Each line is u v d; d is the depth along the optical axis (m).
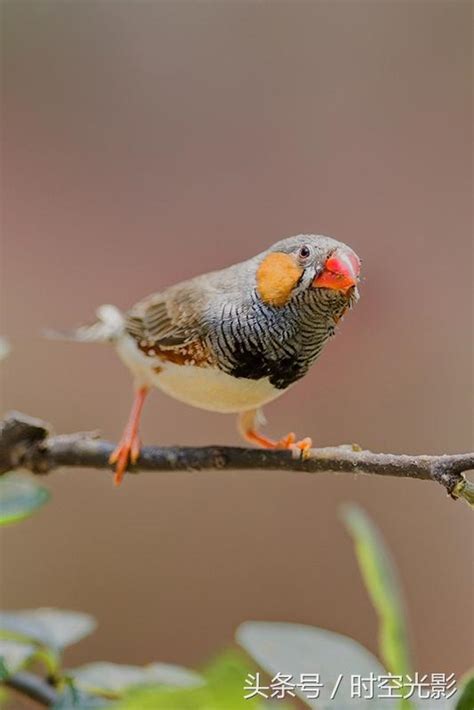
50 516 3.82
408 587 3.78
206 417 3.92
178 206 4.04
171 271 3.95
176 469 2.94
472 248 3.98
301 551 3.84
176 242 3.99
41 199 4.02
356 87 4.12
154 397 3.91
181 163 4.08
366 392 3.82
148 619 3.75
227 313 2.94
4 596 3.72
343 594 3.78
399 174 4.05
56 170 4.05
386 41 4.15
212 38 4.17
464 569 3.80
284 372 2.95
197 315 2.95
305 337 2.94
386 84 4.12
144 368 2.97
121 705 2.86
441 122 4.09
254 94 4.14
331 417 3.82
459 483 2.88
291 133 4.09
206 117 4.12
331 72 4.14
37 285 3.96
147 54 4.16
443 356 3.86
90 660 3.70
